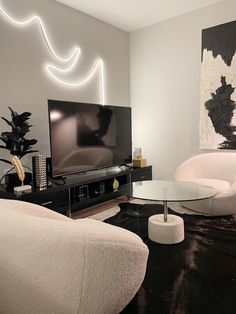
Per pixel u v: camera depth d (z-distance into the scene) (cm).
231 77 327
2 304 90
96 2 324
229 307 133
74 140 301
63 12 327
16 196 231
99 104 348
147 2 328
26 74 293
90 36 362
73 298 80
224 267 173
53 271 78
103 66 384
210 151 354
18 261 81
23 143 255
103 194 322
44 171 263
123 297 94
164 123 400
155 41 396
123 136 372
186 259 184
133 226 258
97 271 82
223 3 327
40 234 79
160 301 138
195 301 138
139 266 96
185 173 322
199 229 237
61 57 328
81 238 79
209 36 339
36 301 84
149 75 408
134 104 431
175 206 307
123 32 414
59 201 269
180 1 327
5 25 272
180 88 378
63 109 286
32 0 294
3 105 275
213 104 345
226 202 260
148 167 392
